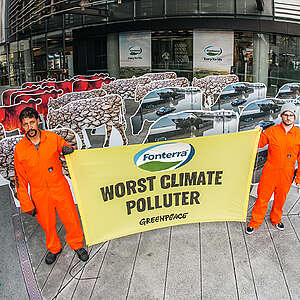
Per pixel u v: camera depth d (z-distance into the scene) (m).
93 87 13.35
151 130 5.41
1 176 5.03
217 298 3.33
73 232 3.97
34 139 3.61
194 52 16.20
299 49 16.56
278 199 4.38
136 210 4.23
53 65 21.08
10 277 3.85
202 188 4.34
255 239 4.32
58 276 3.79
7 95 10.61
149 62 16.94
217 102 9.07
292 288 3.44
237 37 15.96
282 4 15.59
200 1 15.70
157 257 4.01
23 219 5.23
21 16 23.53
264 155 5.35
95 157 3.87
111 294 3.44
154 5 16.25
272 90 16.62
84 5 17.20
